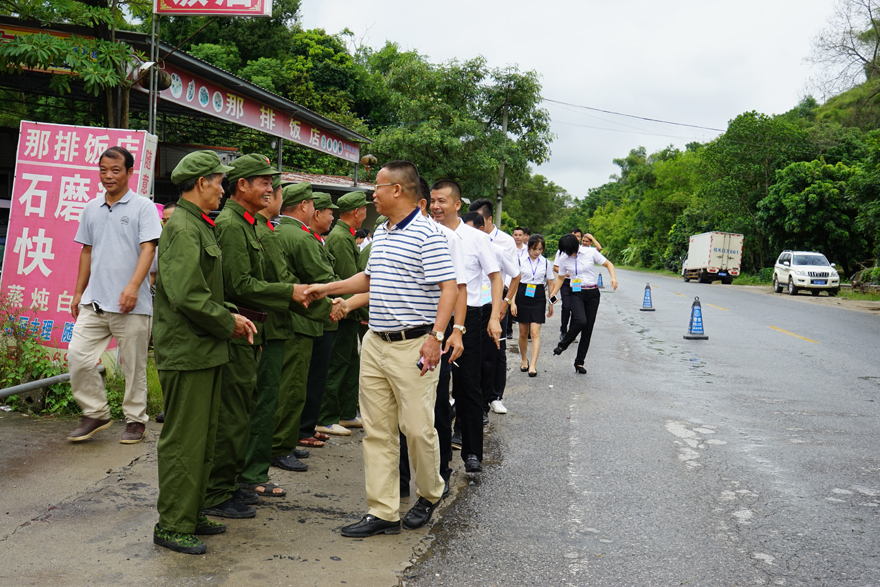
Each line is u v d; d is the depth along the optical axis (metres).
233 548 3.41
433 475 3.82
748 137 41.50
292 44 34.09
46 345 5.81
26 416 5.42
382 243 3.73
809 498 4.53
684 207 58.84
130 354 4.88
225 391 3.74
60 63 7.07
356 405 6.09
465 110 28.22
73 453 4.60
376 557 3.42
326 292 4.02
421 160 27.05
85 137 5.96
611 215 92.12
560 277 9.12
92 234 4.95
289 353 4.70
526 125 29.59
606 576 3.34
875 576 3.41
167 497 3.31
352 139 17.95
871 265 36.06
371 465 3.74
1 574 2.95
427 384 3.68
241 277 3.87
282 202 4.90
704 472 5.04
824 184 35.16
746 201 42.16
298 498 4.20
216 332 3.29
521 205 61.12
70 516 3.60
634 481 4.81
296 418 4.77
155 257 5.04
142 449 4.77
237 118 12.79
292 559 3.32
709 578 3.34
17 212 5.92
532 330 8.91
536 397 7.61
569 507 4.28
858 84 31.94
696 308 13.22
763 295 26.89
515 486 4.66
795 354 11.30
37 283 5.86
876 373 9.56
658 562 3.51
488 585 3.19
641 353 11.32
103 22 7.25
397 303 3.64
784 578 3.36
